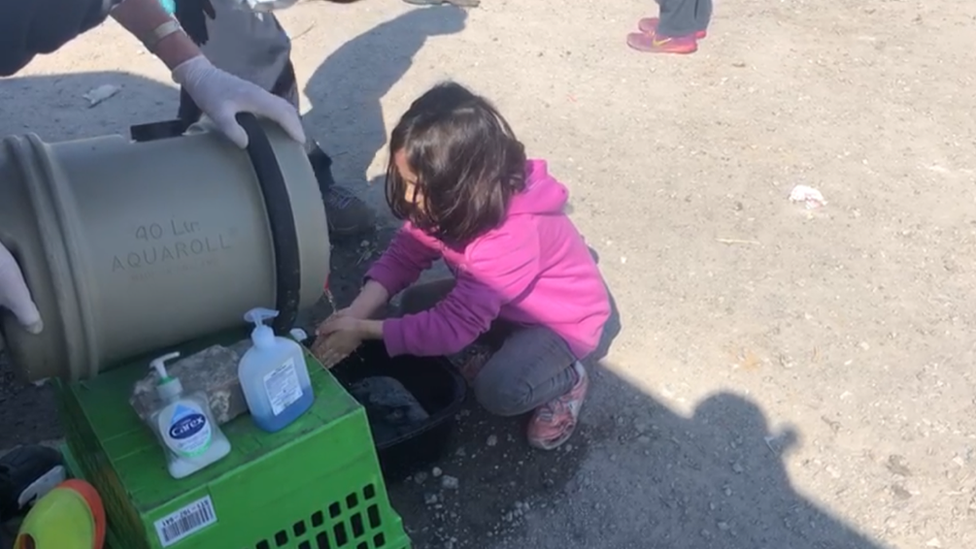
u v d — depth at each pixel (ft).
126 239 5.41
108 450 5.56
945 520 7.36
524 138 12.05
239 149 5.82
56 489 5.70
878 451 7.93
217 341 6.11
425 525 7.38
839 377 8.59
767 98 13.03
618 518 7.45
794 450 7.95
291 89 9.66
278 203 5.68
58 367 5.53
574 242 7.77
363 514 6.09
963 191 11.12
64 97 12.94
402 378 8.23
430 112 6.78
